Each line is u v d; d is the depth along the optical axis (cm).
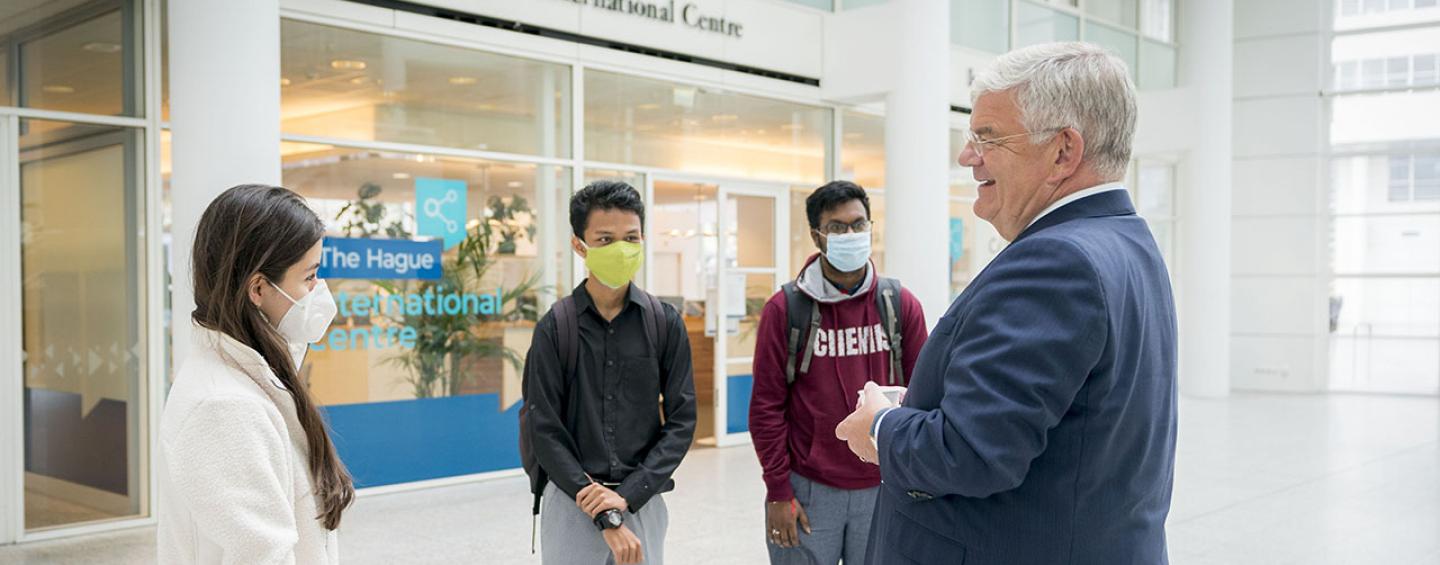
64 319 567
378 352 669
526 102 739
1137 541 163
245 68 526
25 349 555
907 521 173
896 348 305
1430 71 1376
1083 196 167
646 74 800
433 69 691
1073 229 160
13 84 550
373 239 664
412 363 685
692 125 846
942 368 168
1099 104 164
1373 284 1436
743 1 861
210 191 519
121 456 589
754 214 899
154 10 588
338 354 652
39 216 558
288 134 623
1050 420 147
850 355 299
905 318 309
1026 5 1164
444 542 556
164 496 153
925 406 170
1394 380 1416
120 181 586
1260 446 912
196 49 518
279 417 157
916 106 855
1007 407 146
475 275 715
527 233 742
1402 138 1395
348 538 564
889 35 870
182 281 521
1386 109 1402
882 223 1006
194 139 519
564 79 757
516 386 738
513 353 737
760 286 905
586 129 772
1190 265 1332
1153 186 1456
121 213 586
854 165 979
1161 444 167
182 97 521
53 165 562
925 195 855
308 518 163
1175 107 1313
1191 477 754
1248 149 1472
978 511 162
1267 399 1330
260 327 159
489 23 707
